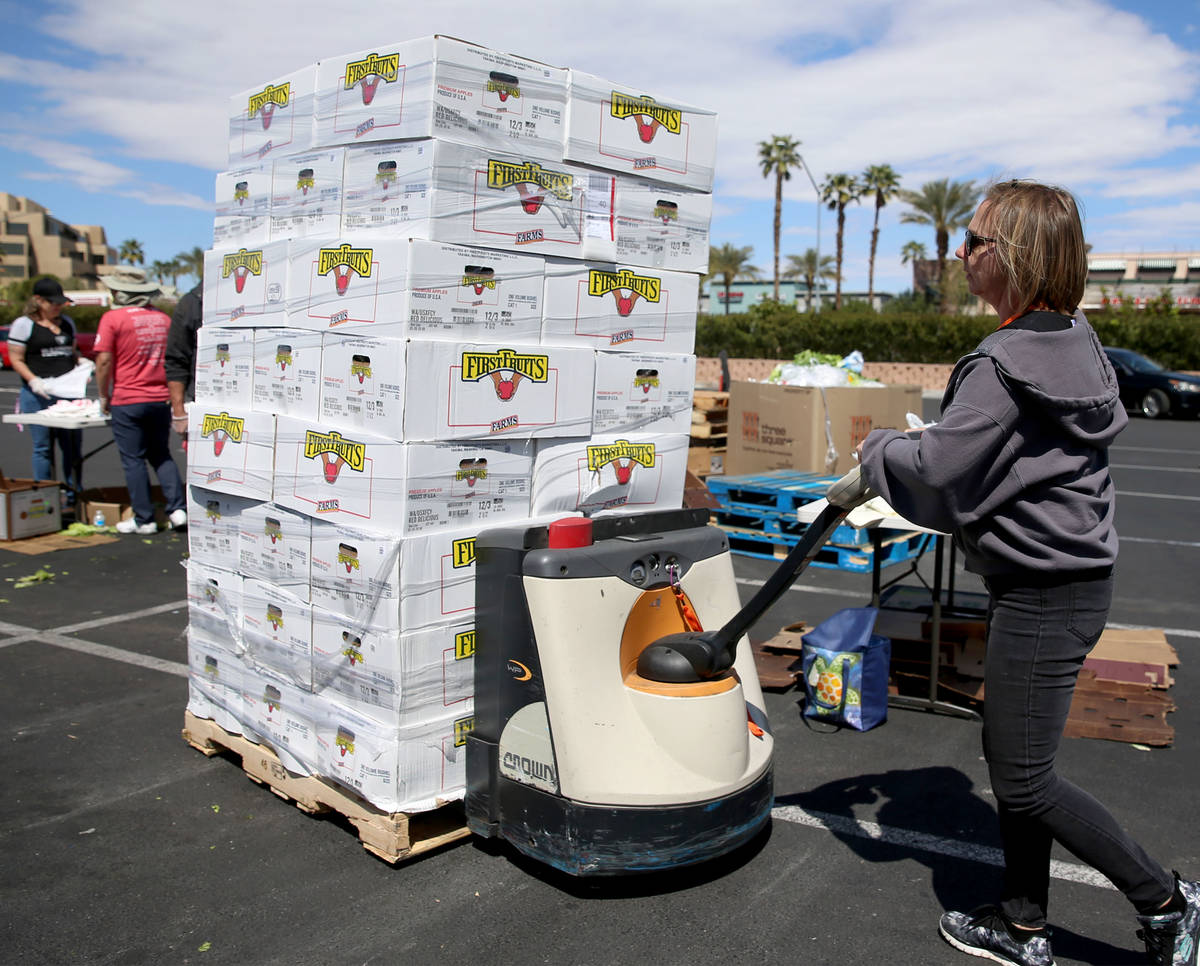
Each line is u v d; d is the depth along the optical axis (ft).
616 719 9.27
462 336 9.65
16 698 14.60
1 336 92.53
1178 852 10.46
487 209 9.70
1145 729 13.39
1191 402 65.21
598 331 10.93
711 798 9.23
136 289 24.72
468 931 8.86
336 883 9.64
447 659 9.84
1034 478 7.43
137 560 23.00
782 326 109.19
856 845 10.61
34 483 25.31
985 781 12.25
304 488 10.38
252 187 11.41
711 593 10.47
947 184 135.85
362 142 9.86
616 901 9.39
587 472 10.94
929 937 8.89
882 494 7.91
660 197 11.37
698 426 29.63
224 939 8.71
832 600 20.59
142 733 13.39
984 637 15.48
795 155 164.66
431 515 9.55
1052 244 7.61
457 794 10.08
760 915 9.21
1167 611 19.92
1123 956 8.65
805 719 14.33
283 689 10.98
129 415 24.75
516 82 9.81
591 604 9.32
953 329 98.12
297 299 10.52
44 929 8.84
